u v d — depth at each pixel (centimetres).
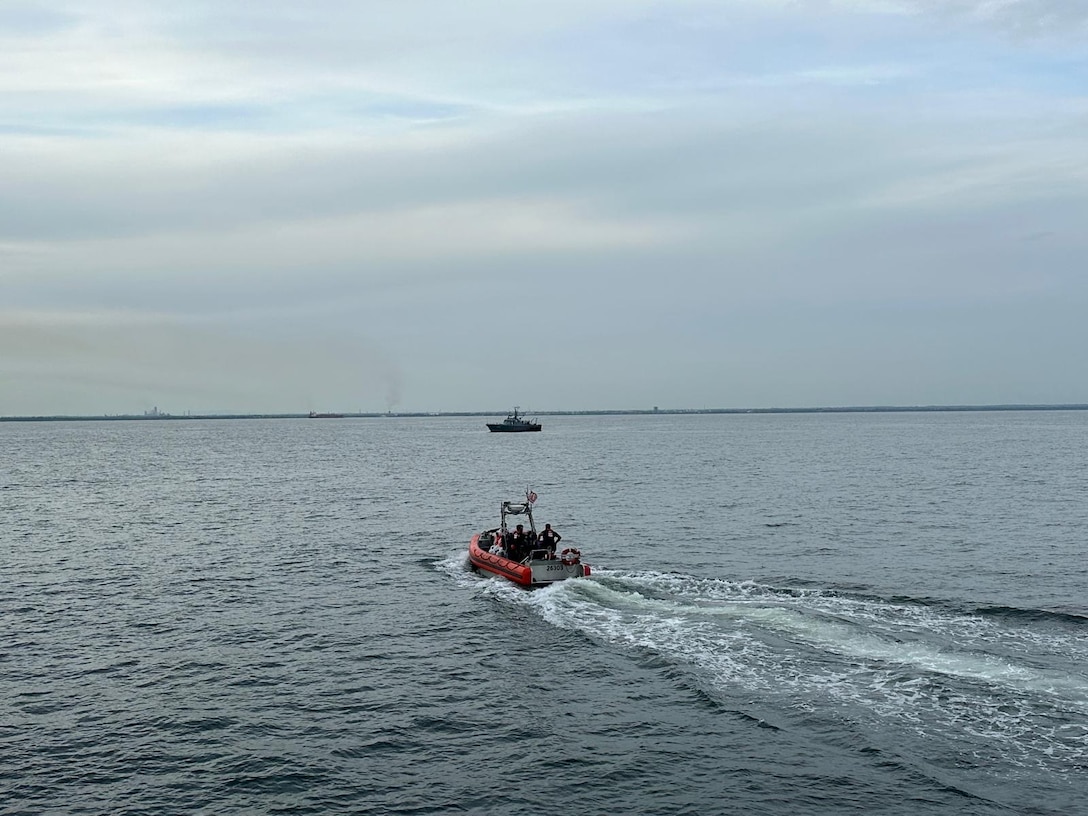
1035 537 4997
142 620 3316
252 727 2291
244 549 4853
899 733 2133
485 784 1978
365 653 2889
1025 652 2700
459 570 4209
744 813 1828
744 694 2405
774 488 8025
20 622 3288
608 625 3094
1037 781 1895
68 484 9181
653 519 5928
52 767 2062
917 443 16900
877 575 3953
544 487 8344
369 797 1927
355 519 6109
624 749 2131
